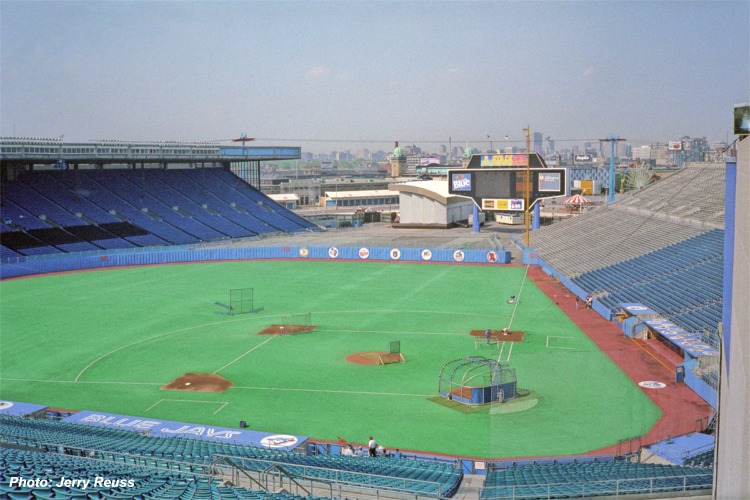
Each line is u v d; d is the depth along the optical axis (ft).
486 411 117.91
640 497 63.77
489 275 277.23
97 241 342.44
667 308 164.76
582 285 227.20
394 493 74.02
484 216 478.59
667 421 84.79
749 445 47.47
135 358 158.30
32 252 312.91
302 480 78.48
